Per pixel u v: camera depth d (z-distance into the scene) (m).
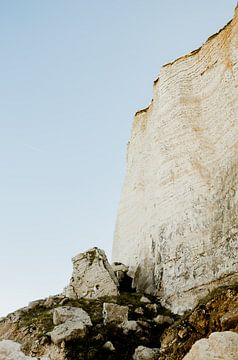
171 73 24.30
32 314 18.59
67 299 19.03
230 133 18.83
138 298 18.89
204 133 20.67
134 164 28.28
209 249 17.12
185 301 16.92
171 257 18.88
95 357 13.77
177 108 22.62
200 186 19.25
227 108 19.66
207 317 11.05
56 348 14.27
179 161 21.05
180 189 20.20
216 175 18.72
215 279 16.12
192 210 18.94
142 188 26.59
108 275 20.09
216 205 17.86
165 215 20.44
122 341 14.61
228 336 8.38
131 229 26.00
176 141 21.75
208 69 22.22
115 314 15.79
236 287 11.14
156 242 20.94
